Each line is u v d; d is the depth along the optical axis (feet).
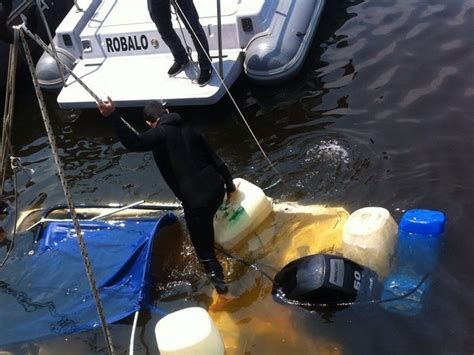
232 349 12.92
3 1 14.82
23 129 22.95
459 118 18.70
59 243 15.94
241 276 14.73
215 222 15.67
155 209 17.29
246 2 22.48
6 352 13.65
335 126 19.58
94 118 22.62
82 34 23.27
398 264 13.82
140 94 21.09
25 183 20.02
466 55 21.21
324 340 12.70
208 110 21.67
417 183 16.74
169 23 20.48
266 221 16.05
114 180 19.45
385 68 21.56
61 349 13.57
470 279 13.33
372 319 12.82
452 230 14.78
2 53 24.93
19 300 14.67
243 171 18.76
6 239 17.13
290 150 19.11
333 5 25.70
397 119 19.25
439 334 12.34
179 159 14.26
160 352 12.49
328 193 17.16
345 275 13.25
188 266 15.20
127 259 14.85
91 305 14.21
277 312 13.48
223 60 21.72
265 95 21.80
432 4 24.30
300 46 21.86
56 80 23.04
